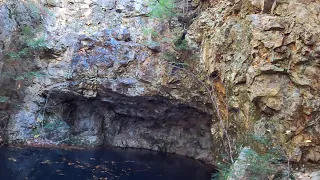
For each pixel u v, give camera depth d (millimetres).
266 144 6934
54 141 11211
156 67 10602
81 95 11070
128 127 12531
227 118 8609
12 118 10703
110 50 10906
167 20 11133
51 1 11547
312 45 6539
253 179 6566
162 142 12438
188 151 12094
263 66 7070
